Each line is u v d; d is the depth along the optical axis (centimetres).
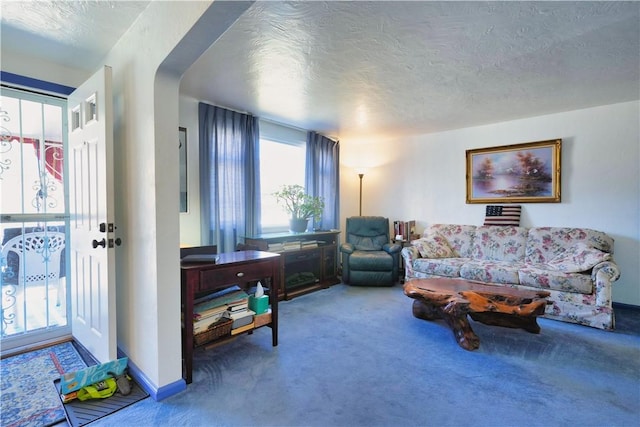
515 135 394
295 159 439
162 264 173
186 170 313
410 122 402
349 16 175
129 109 193
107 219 185
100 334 199
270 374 200
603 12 171
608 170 338
